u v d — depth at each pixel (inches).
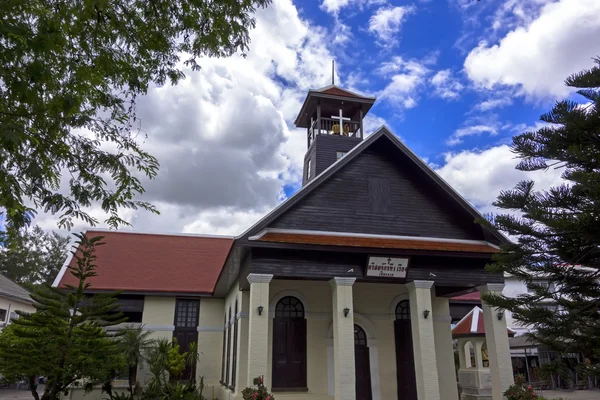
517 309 324.2
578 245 312.8
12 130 206.8
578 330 313.1
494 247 630.5
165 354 772.6
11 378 587.2
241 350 634.2
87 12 263.0
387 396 667.4
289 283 669.3
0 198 244.1
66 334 551.8
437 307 744.3
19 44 214.8
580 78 322.0
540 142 328.2
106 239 1054.4
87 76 274.8
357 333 690.2
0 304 1285.7
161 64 338.6
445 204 660.7
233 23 326.6
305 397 624.1
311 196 616.1
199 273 987.9
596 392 1111.6
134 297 912.9
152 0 306.8
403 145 638.5
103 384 732.7
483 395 845.2
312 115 914.7
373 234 620.4
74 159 281.7
